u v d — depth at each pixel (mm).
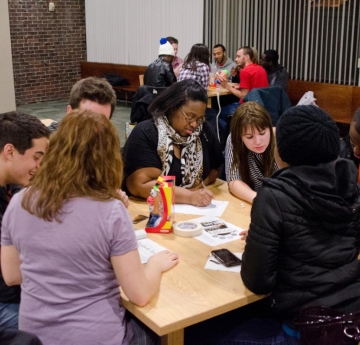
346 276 1594
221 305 1566
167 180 2188
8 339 1293
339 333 1473
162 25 8859
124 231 1462
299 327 1538
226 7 7664
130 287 1501
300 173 1558
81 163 1449
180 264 1823
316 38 6715
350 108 6500
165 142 2438
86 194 1444
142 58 9500
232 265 1807
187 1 8250
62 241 1437
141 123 2527
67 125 1475
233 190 2564
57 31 10281
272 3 7074
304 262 1585
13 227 1500
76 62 10742
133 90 9531
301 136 1527
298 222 1548
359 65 6332
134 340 1592
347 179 1609
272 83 6594
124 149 2525
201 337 1777
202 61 6164
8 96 4391
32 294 1492
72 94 2396
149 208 2205
